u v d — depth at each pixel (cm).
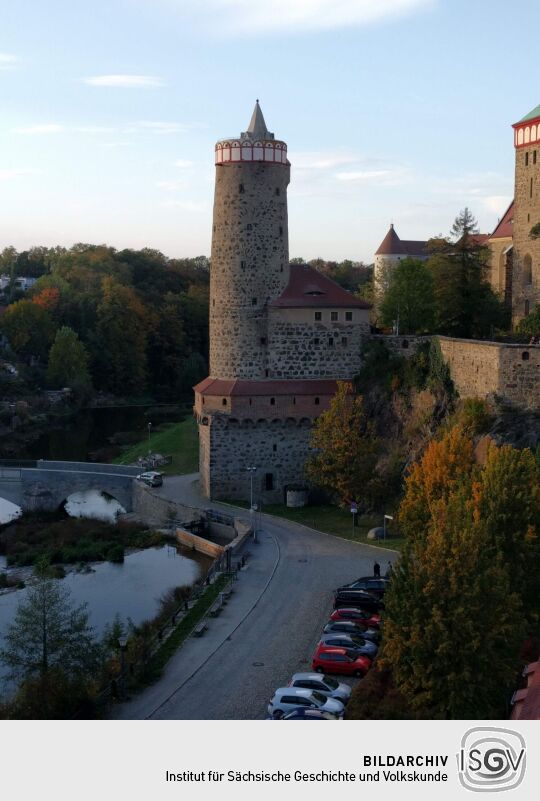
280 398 9575
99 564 8488
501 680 4306
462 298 10200
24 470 10912
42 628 5322
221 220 9681
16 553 8969
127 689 5028
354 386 9756
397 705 4362
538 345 7919
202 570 8100
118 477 10750
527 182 10312
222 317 9756
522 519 5375
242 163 9525
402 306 10962
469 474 6238
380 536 8100
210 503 9562
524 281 10444
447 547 4412
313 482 9331
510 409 7975
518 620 4512
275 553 7706
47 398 19688
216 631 5922
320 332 9719
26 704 4666
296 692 4578
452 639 4247
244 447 9612
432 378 9162
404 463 8794
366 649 5284
